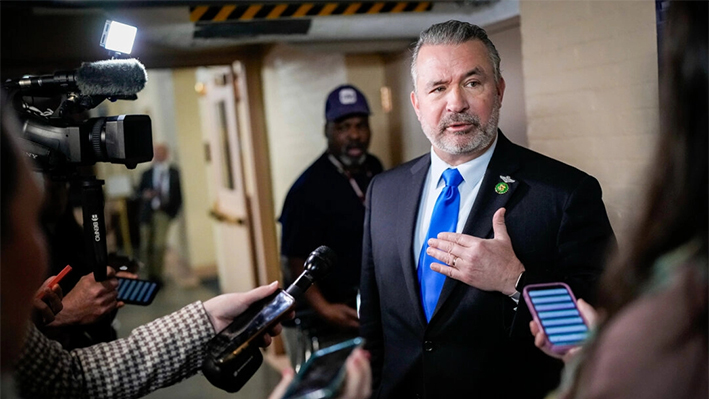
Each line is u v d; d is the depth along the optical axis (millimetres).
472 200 1649
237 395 4027
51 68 3477
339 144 3121
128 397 1324
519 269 1458
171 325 1368
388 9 3078
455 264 1482
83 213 1549
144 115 1506
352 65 4039
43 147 1486
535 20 2703
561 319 940
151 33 3330
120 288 1978
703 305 577
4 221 614
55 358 1251
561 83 2607
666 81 632
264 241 4785
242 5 3031
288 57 4262
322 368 861
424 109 1644
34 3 2807
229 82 5020
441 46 1616
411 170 1798
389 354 1702
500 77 1693
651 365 588
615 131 2381
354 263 2988
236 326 1274
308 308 2971
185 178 7852
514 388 1539
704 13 597
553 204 1554
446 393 1567
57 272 1953
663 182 626
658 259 625
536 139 2775
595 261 1490
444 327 1575
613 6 2328
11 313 637
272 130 4707
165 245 7500
